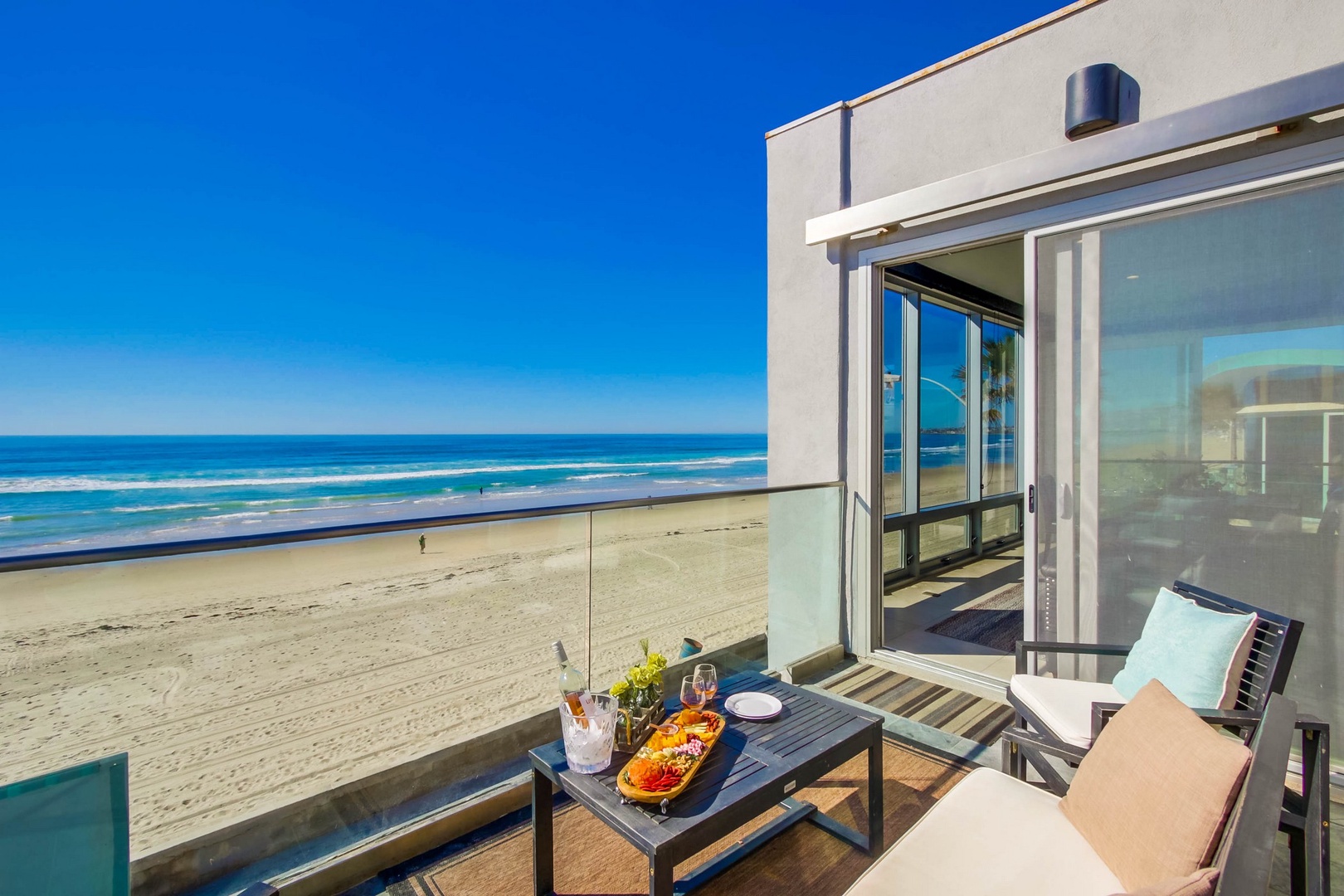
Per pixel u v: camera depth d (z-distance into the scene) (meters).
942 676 3.28
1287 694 2.26
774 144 3.88
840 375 3.57
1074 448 2.73
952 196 2.94
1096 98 2.57
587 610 2.70
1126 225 2.59
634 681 1.81
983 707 2.94
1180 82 2.45
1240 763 1.12
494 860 1.90
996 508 6.60
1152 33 2.52
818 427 3.68
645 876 1.82
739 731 1.76
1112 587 2.65
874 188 3.41
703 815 1.37
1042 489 2.82
